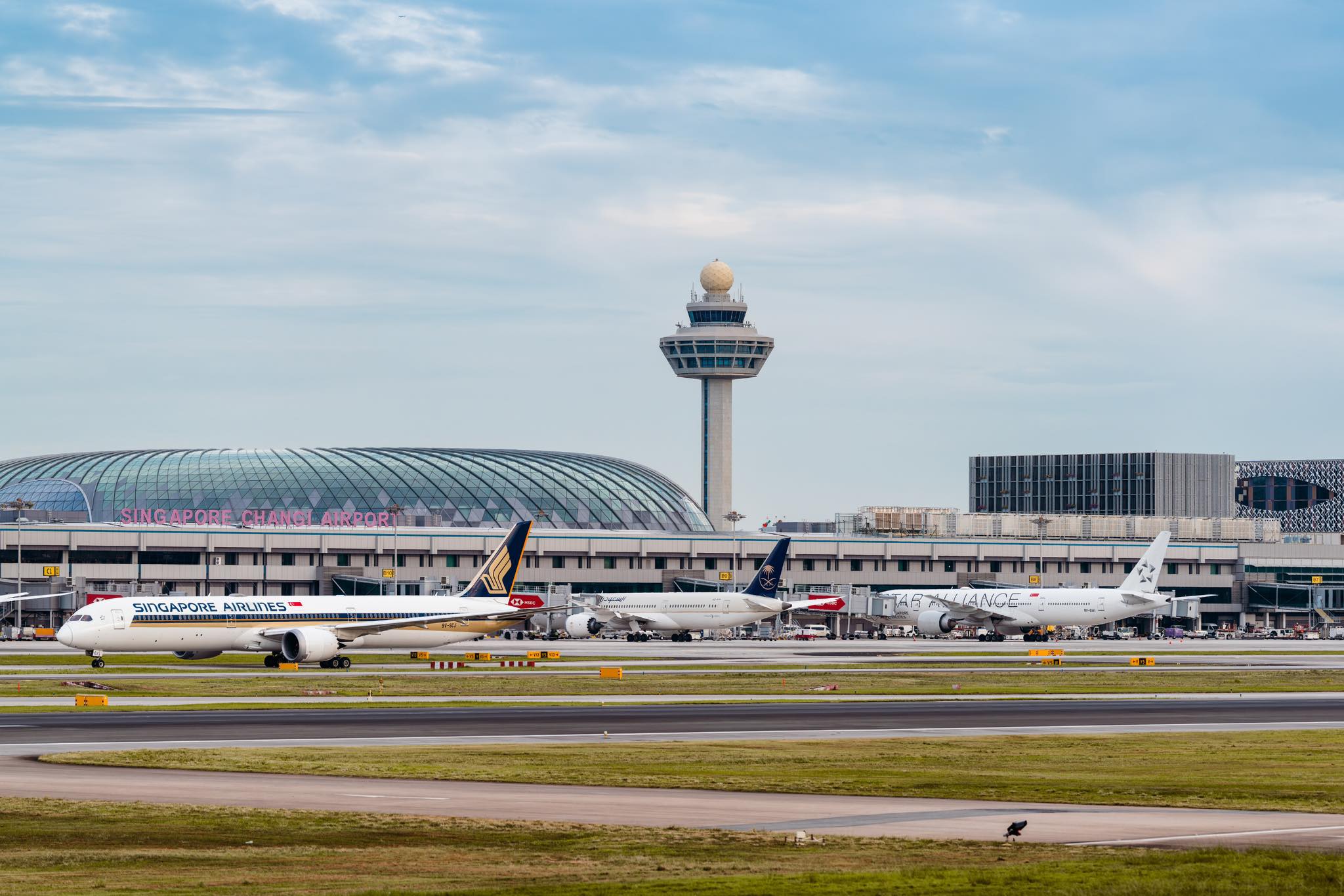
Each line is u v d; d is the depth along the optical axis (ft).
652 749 186.91
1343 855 101.65
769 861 101.40
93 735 199.72
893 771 166.09
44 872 98.02
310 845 109.40
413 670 366.22
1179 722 237.86
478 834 114.21
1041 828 117.19
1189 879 91.50
